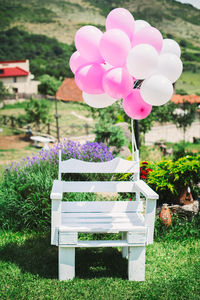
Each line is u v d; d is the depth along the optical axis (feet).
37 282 9.68
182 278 9.96
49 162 16.51
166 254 11.69
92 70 9.67
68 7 313.32
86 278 10.05
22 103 125.29
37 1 308.19
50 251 11.93
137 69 9.15
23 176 15.30
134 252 9.85
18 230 13.80
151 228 9.81
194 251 11.84
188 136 77.10
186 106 61.05
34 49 233.35
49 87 126.72
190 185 15.11
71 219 10.38
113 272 10.52
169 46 10.13
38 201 13.70
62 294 9.07
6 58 223.10
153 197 9.62
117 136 31.37
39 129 69.77
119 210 11.30
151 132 77.51
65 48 231.91
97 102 10.66
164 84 9.22
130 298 8.90
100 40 9.41
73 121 87.51
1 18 265.34
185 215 14.05
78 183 11.28
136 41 9.50
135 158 11.80
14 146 56.49
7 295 8.92
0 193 14.43
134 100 10.14
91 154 18.21
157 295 9.04
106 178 17.80
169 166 15.06
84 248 12.57
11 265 10.66
